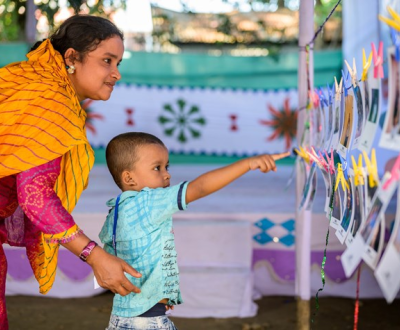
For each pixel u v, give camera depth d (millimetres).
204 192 2146
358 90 1907
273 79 6676
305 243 3500
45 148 2094
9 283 4602
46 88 2154
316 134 2785
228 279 4191
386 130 1591
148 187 2352
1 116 2121
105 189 5641
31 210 2084
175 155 6691
